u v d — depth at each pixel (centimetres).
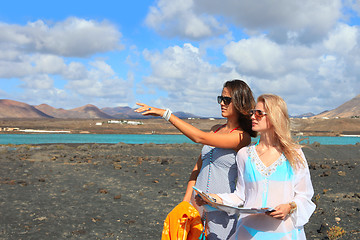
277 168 227
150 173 1416
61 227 634
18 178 1214
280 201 226
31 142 6794
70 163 1730
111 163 1764
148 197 926
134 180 1222
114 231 619
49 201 849
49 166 1592
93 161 1862
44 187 1046
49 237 575
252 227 229
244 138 267
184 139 9838
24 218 687
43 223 656
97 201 862
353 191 1045
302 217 222
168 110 256
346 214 743
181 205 259
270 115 227
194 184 299
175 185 1127
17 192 954
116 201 867
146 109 258
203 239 254
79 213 739
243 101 268
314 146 3172
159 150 2762
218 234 255
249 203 237
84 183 1135
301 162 225
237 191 252
